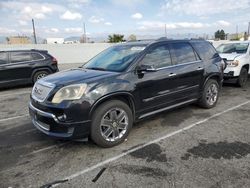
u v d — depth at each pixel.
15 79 9.77
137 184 2.94
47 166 3.43
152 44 4.70
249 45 9.09
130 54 4.57
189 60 5.34
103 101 3.83
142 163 3.43
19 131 4.81
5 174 3.25
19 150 3.95
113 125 3.96
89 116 3.67
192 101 5.50
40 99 3.83
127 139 4.26
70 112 3.54
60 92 3.61
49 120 3.68
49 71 10.55
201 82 5.56
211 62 5.85
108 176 3.13
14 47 23.59
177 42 5.22
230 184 2.88
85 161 3.54
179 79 4.96
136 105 4.26
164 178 3.05
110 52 5.18
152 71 4.29
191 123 4.99
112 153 3.76
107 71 4.28
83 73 4.23
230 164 3.33
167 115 5.50
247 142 4.03
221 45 9.99
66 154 3.77
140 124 4.98
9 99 7.85
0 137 4.52
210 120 5.15
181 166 3.32
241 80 8.59
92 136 3.80
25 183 3.04
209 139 4.18
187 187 2.85
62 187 2.94
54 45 25.41
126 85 4.03
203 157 3.55
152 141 4.16
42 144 4.16
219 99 6.96
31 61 10.09
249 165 3.29
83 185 2.96
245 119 5.18
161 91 4.63
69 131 3.61
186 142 4.09
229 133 4.43
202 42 5.95
